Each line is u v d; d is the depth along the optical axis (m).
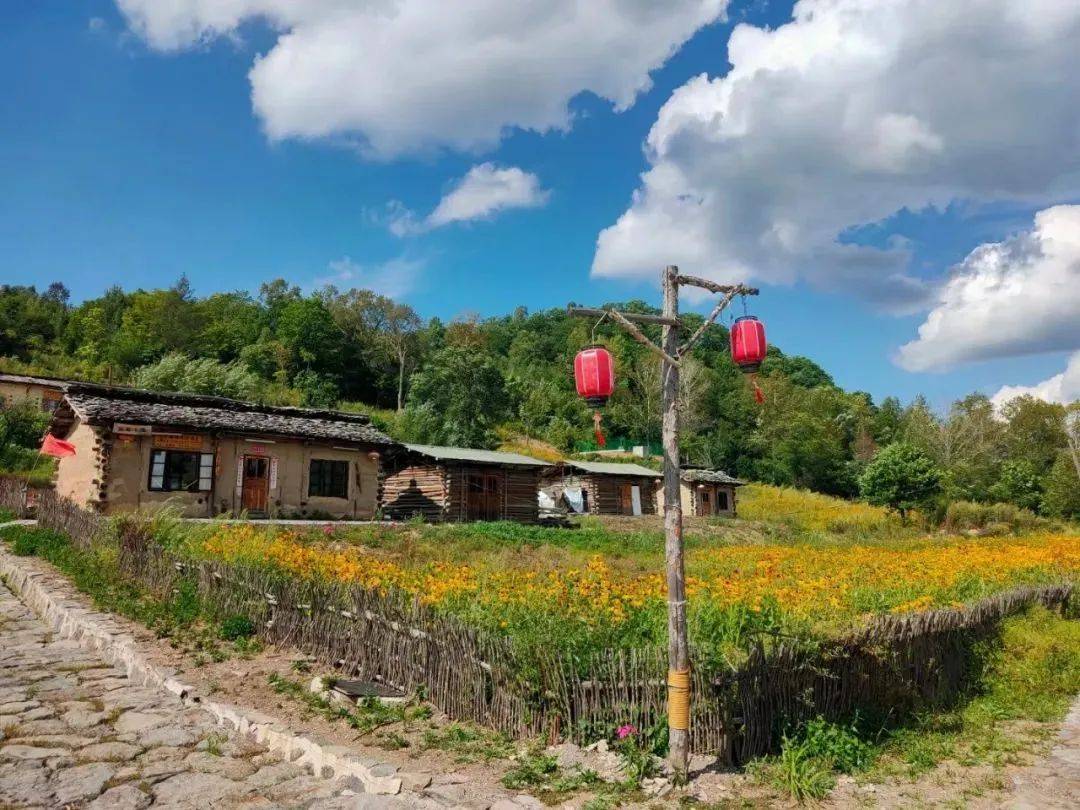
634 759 5.50
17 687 7.39
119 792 5.02
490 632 7.05
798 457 65.50
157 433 20.94
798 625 8.36
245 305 79.88
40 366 52.78
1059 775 6.22
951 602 11.88
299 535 18.27
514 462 31.19
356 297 75.06
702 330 6.32
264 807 4.85
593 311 6.09
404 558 17.22
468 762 5.70
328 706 7.00
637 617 8.22
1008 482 52.88
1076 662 9.97
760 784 5.54
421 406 52.50
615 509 40.38
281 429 23.38
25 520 20.06
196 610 10.30
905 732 7.09
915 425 71.31
